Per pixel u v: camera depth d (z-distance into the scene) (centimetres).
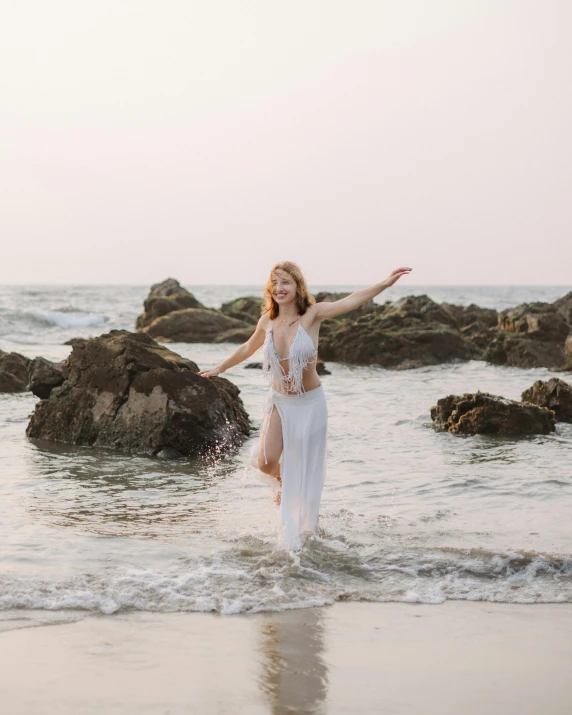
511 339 2553
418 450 973
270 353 584
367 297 591
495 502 707
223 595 466
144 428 947
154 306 3831
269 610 448
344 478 807
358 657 388
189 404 949
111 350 1007
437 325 2798
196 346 3195
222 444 963
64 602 446
